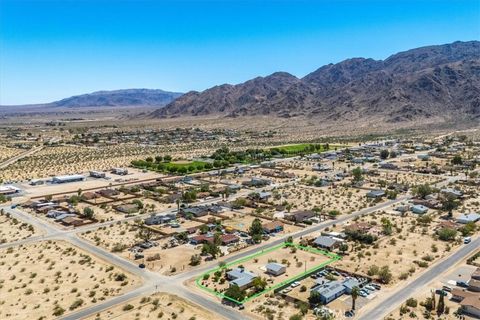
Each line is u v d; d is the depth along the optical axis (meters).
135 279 109.56
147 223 157.88
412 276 109.81
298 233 147.50
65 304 96.31
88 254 127.38
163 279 109.50
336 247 132.75
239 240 140.25
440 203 184.00
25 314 92.00
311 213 167.25
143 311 92.81
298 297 99.12
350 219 164.00
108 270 115.19
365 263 118.94
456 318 88.75
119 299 98.56
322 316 89.12
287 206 181.00
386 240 137.88
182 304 96.00
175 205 187.75
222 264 116.81
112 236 144.25
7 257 125.38
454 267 115.06
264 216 168.50
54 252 129.38
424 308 92.69
